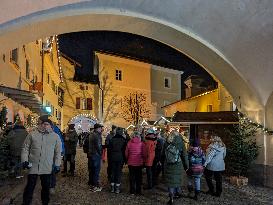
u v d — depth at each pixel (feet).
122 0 26.94
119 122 150.82
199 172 30.76
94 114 146.51
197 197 31.14
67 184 36.91
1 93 42.34
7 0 22.88
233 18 32.14
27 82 62.39
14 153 34.12
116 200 29.99
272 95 37.86
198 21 32.07
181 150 28.78
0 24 22.67
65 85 141.28
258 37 33.68
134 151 32.48
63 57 138.00
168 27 31.76
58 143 23.76
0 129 37.09
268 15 31.94
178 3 29.58
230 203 29.99
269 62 35.55
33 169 22.82
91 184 36.11
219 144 32.27
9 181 33.68
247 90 38.96
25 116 60.29
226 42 34.60
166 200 30.40
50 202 28.40
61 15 24.50
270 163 38.40
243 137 40.42
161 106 164.25
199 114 57.36
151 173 35.24
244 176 40.60
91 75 152.35
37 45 75.82
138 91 157.17
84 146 36.88
